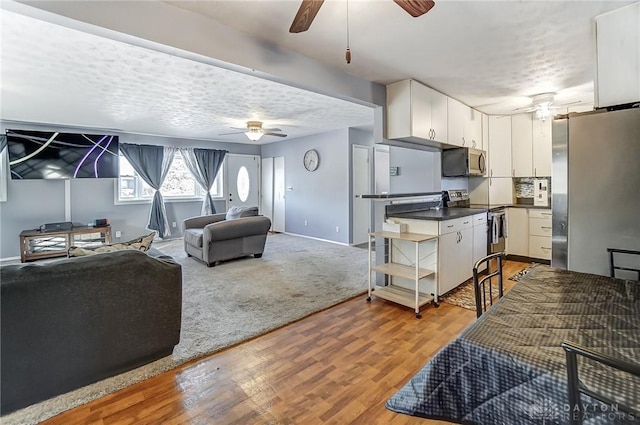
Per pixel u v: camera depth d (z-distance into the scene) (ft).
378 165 22.97
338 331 8.57
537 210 15.12
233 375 6.63
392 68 9.61
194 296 11.12
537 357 3.05
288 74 8.11
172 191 22.95
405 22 6.87
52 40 7.61
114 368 6.41
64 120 16.76
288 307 10.10
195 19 6.40
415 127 10.86
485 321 3.87
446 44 7.98
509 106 14.46
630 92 6.20
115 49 8.15
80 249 7.03
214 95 12.44
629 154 6.07
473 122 14.90
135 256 6.55
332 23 6.89
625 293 4.68
